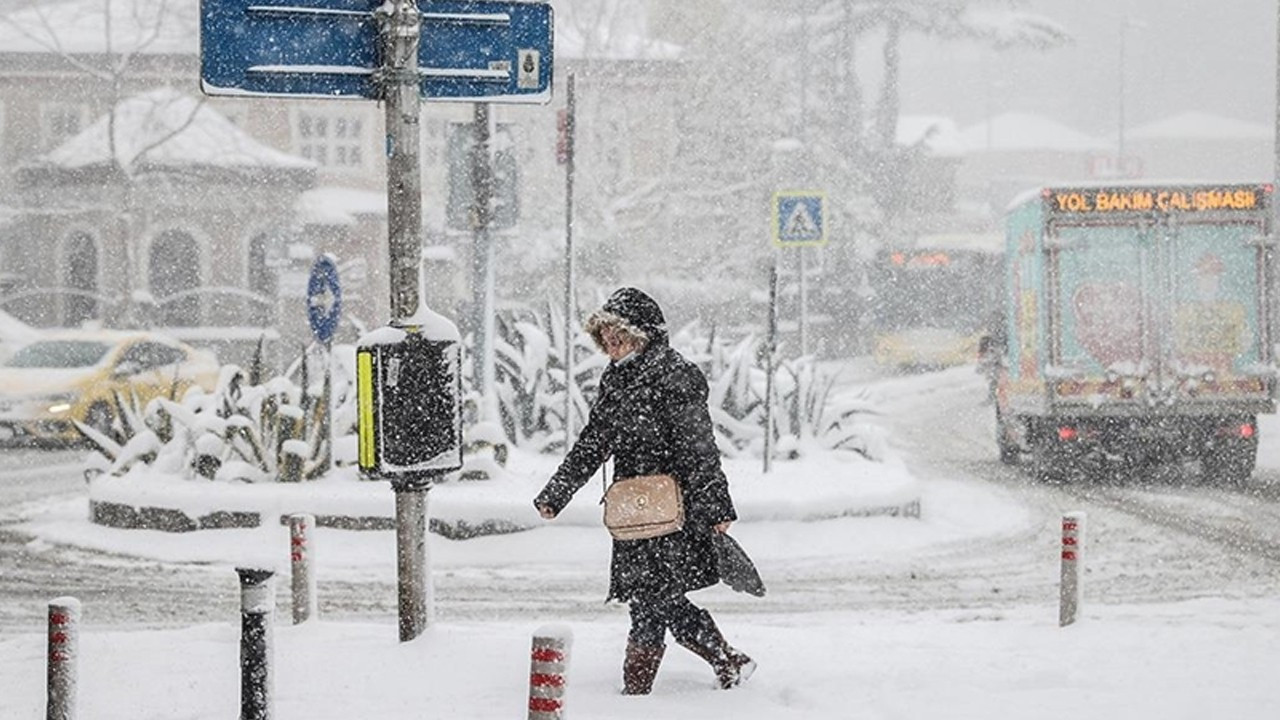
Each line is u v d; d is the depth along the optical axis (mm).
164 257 74812
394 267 14047
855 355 87062
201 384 43875
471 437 26250
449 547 23672
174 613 19375
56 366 42500
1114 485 33969
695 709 12117
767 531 24641
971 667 14148
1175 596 20312
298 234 76000
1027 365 35031
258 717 9906
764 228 86750
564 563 23266
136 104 75000
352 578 21766
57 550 24078
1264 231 33156
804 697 12750
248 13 14055
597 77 87938
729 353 32375
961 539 25531
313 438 25906
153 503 24828
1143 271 33250
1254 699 12805
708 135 87250
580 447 12398
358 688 12953
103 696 12961
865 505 25828
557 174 83188
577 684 13141
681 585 12430
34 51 81438
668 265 85438
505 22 14508
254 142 76250
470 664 13758
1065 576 16844
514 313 32844
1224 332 33312
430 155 85062
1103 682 13531
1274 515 28641
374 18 14219
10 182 80938
